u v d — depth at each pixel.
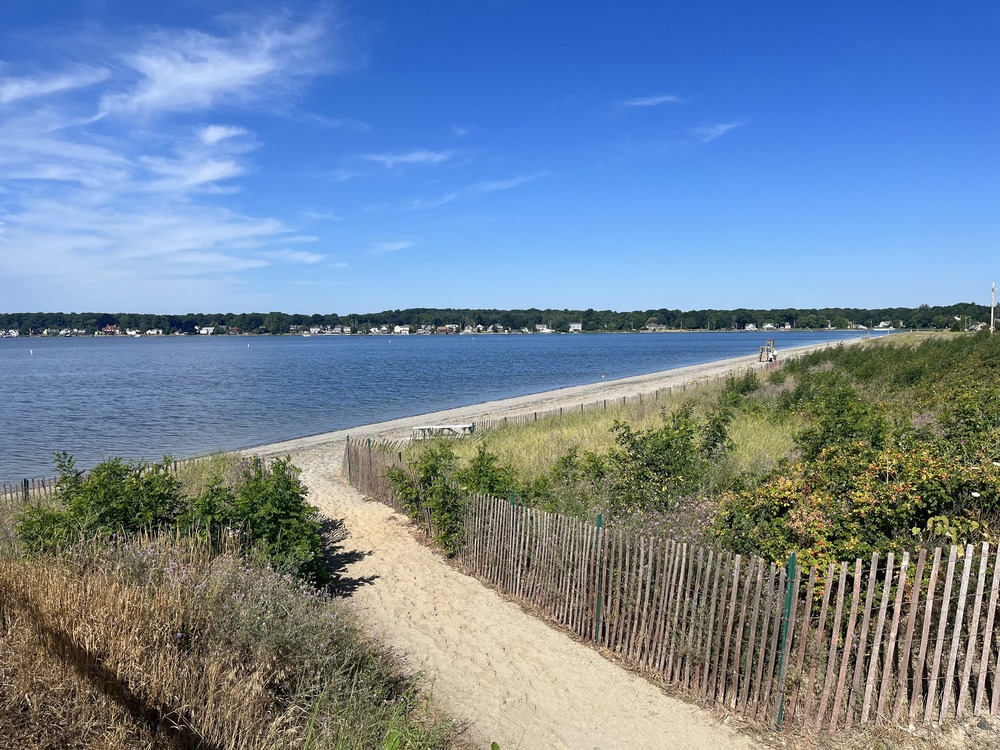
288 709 4.95
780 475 8.45
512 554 8.88
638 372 74.06
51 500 11.66
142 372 77.56
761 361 66.06
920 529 6.30
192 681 4.74
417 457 15.66
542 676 6.70
